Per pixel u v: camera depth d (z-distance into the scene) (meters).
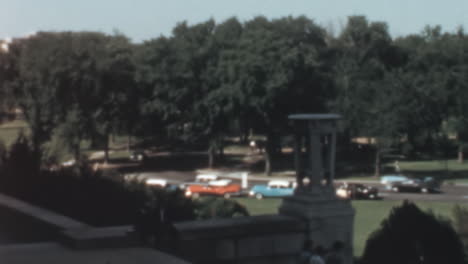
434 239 11.38
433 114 80.62
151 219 8.97
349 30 86.19
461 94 82.19
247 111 76.38
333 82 79.88
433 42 87.38
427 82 79.69
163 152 107.75
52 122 81.38
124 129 88.56
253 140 116.75
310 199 9.85
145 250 8.70
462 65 83.25
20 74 85.62
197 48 80.31
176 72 79.44
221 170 87.25
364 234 34.53
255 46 74.56
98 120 83.69
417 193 67.06
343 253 9.81
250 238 9.41
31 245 9.05
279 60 73.44
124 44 84.69
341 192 62.09
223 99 76.88
